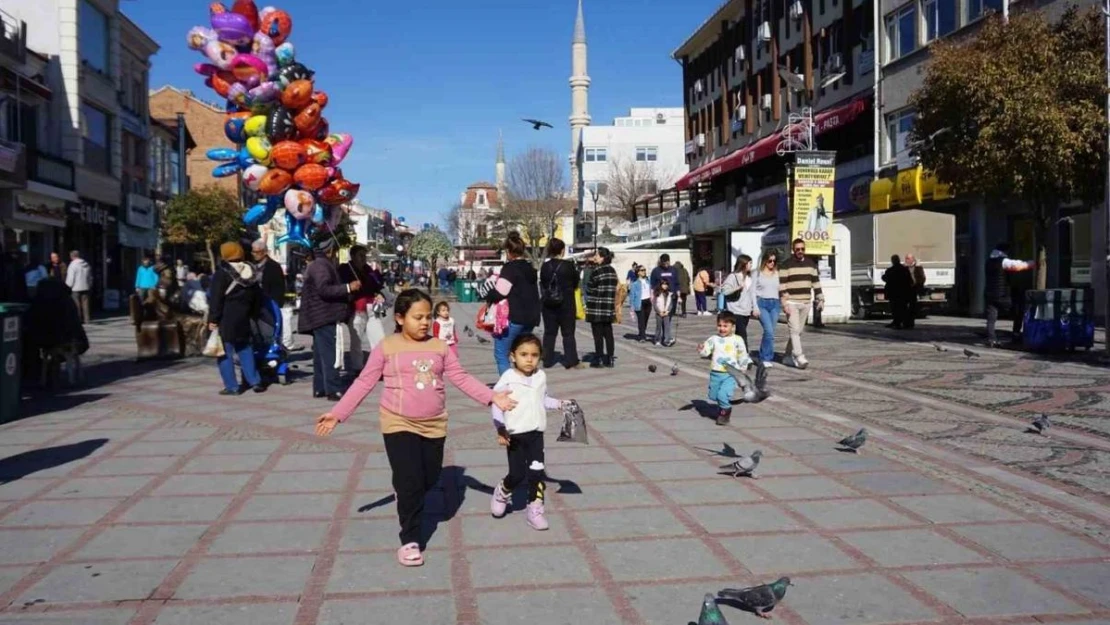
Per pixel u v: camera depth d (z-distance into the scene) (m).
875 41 32.31
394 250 75.50
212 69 11.91
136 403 10.67
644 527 5.62
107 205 36.78
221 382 12.62
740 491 6.46
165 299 15.84
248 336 11.43
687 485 6.64
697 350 17.86
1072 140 14.65
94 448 8.05
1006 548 5.18
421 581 4.72
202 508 6.08
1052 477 6.90
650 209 78.75
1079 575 4.75
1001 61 15.57
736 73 49.91
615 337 21.47
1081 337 15.26
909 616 4.22
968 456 7.66
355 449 7.95
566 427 5.72
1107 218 14.09
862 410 10.08
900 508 6.00
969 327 22.62
